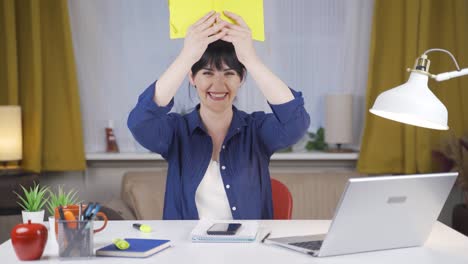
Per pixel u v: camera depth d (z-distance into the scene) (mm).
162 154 2133
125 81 4074
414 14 3826
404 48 3916
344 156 3938
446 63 3906
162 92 1850
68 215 1502
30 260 1461
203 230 1695
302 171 4152
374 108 1530
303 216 3758
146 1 4051
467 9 3877
